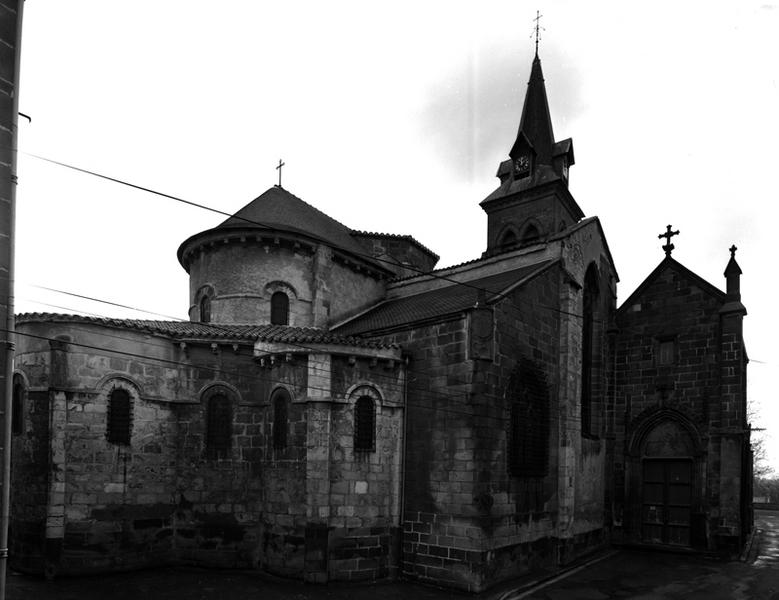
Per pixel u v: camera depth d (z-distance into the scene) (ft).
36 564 57.57
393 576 62.34
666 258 92.43
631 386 92.73
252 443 65.92
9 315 31.07
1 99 31.24
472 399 60.75
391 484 63.87
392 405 64.85
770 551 86.89
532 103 114.11
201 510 64.80
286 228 79.71
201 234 81.20
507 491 63.77
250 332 69.10
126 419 63.05
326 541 58.34
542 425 72.54
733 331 84.12
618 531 89.20
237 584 57.62
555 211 104.83
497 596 56.70
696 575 68.95
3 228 30.96
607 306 97.19
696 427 85.81
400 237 106.32
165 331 66.13
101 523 59.98
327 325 82.53
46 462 58.23
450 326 64.13
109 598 52.11
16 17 32.24
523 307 70.79
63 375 59.26
